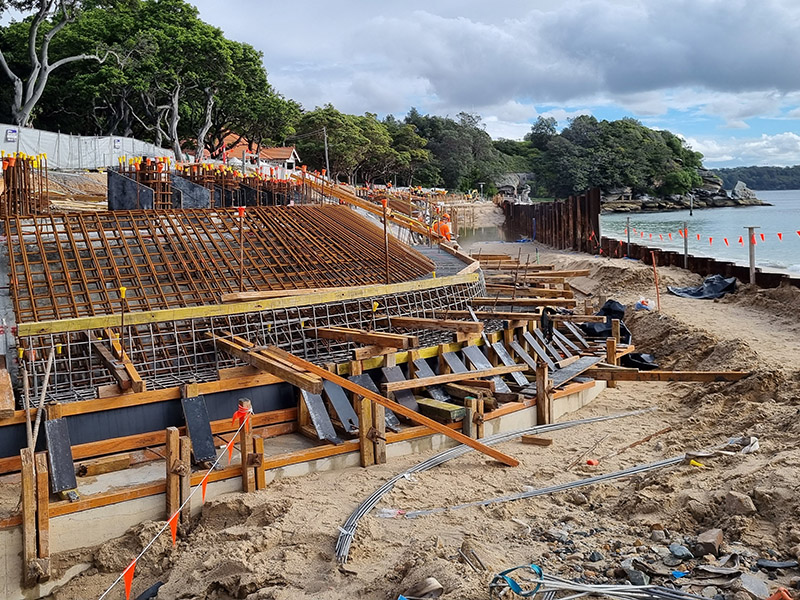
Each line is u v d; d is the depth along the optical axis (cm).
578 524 840
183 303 1298
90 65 4644
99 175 3209
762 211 11969
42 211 1817
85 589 817
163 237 1558
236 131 5869
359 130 8912
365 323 1377
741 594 615
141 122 4616
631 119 16550
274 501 930
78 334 1137
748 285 2369
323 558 793
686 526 795
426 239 2809
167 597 767
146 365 1125
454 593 629
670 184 14450
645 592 630
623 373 1419
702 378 1373
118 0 4844
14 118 3691
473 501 945
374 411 1091
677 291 2531
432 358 1295
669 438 1175
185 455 907
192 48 4438
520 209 5816
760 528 747
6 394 902
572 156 14788
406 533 839
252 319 1267
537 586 654
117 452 970
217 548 838
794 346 1666
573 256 3672
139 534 870
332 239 1800
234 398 1087
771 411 1173
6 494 874
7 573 798
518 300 1603
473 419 1186
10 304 1235
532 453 1159
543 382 1302
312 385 919
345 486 1005
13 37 4772
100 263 1388
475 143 14825
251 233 1720
